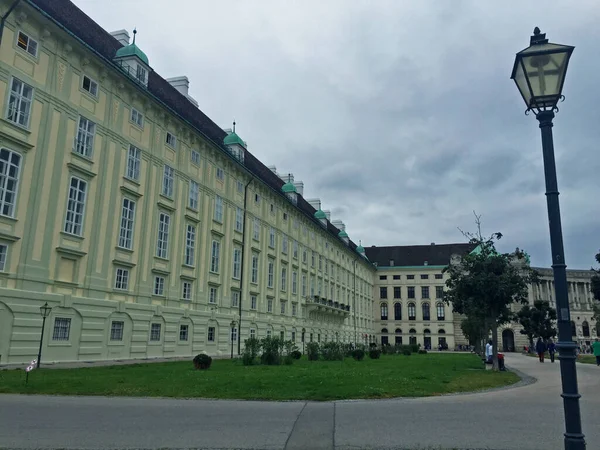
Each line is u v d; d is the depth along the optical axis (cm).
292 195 5734
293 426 916
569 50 569
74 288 2533
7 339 2153
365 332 9100
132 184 2991
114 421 946
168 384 1522
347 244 8088
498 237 2955
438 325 9894
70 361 2464
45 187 2380
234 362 2930
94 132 2709
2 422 919
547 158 577
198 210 3681
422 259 10538
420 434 851
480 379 1983
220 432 859
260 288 4678
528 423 953
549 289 10081
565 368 523
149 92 3089
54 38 2475
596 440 823
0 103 2167
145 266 3066
